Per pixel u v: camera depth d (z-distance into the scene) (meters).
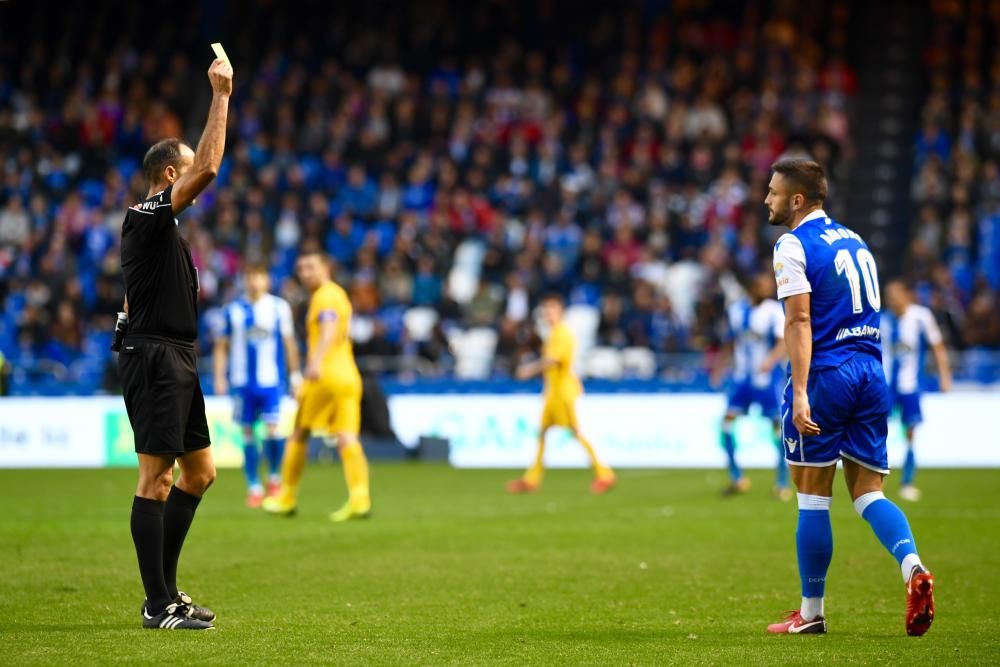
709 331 73.81
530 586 27.33
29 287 78.56
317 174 89.94
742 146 90.06
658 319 74.00
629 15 100.31
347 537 35.91
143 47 100.12
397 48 100.69
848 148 93.44
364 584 27.55
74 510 43.44
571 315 76.19
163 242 21.92
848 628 22.41
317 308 40.59
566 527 38.53
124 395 22.28
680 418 67.31
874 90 99.62
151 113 93.56
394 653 19.75
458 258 84.31
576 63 100.31
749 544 34.50
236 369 46.75
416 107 95.81
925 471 61.62
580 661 19.17
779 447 48.91
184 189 21.44
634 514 42.44
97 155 90.31
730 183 85.62
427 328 78.12
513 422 68.25
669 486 54.16
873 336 22.16
